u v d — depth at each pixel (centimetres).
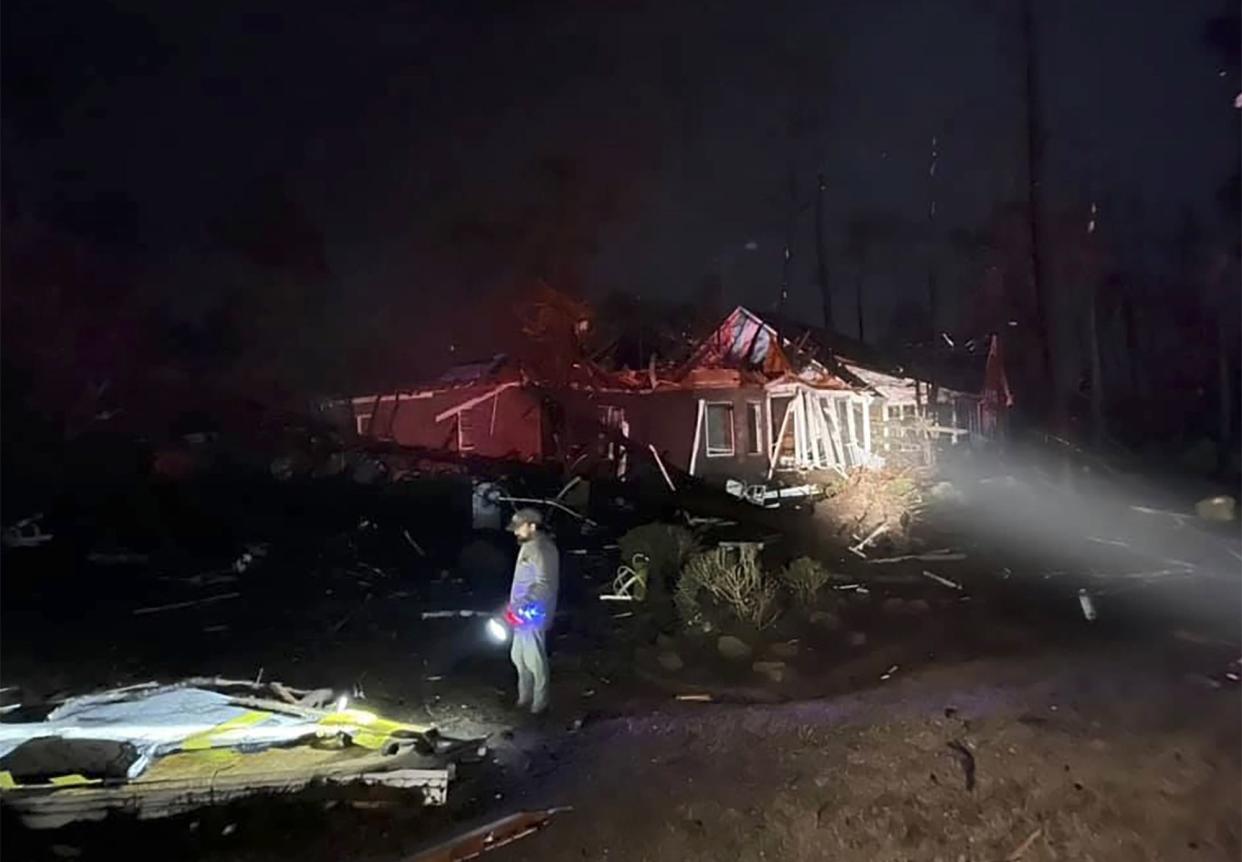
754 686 1190
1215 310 4122
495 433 2794
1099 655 1317
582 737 1009
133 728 916
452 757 895
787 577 1532
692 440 2838
